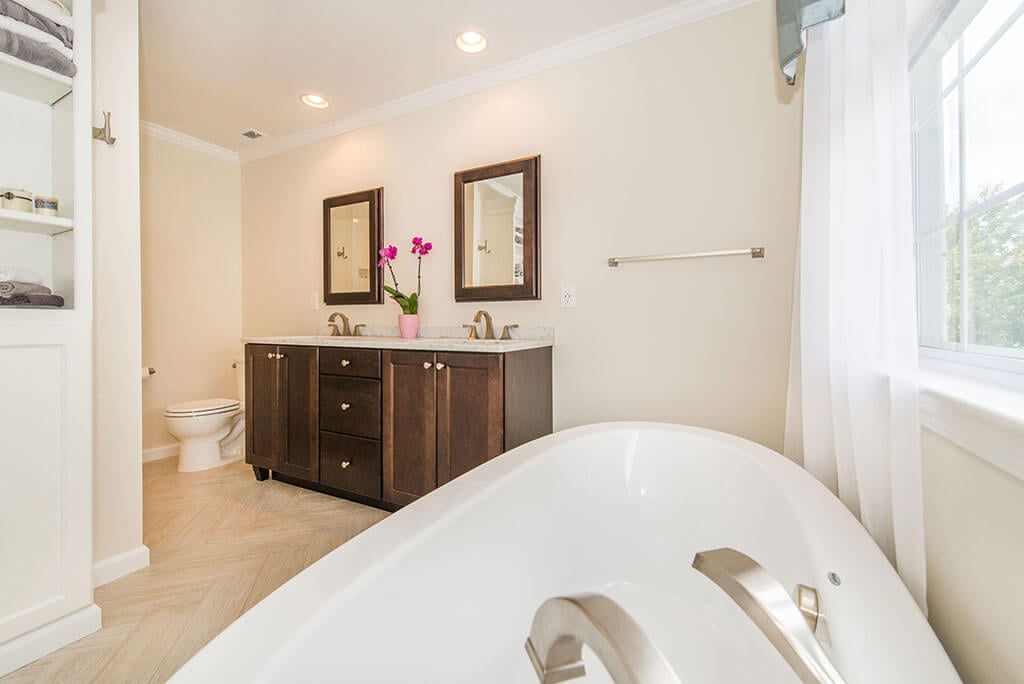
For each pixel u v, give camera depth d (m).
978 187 0.91
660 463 1.50
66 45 1.26
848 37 1.01
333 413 2.20
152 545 1.82
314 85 2.41
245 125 2.90
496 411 1.79
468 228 2.34
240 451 3.05
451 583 0.88
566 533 1.33
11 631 1.16
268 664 0.52
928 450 0.86
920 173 1.16
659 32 1.90
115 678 1.16
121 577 1.59
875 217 0.98
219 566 1.67
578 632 0.38
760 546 1.12
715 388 1.83
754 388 1.76
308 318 3.08
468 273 2.35
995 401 0.67
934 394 0.80
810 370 1.26
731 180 1.79
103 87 1.55
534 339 2.20
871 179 0.99
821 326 1.24
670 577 1.38
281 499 2.29
